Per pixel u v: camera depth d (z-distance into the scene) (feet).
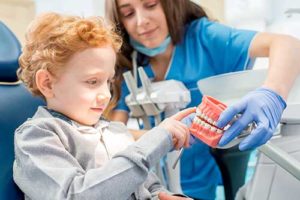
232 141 2.15
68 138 2.12
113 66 2.23
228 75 2.66
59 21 2.23
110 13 3.62
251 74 2.60
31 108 2.58
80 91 2.11
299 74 2.57
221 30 3.65
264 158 2.42
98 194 1.72
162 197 2.23
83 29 2.13
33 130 2.00
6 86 2.57
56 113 2.21
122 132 2.53
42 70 2.14
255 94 2.27
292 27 4.68
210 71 3.72
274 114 2.22
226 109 2.08
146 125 3.29
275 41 2.95
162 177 3.05
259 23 5.20
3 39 2.60
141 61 3.90
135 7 3.45
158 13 3.52
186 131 2.09
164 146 1.93
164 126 2.03
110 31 2.37
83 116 2.19
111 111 3.76
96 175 1.77
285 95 2.40
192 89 3.70
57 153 1.93
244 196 2.69
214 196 4.02
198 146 3.81
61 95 2.16
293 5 5.08
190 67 3.74
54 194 1.76
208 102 2.12
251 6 5.23
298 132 2.44
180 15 3.72
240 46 3.42
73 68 2.09
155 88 3.06
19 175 1.98
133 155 1.81
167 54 3.87
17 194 2.24
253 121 2.15
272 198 2.40
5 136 2.35
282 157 2.12
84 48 2.08
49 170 1.83
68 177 1.77
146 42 3.59
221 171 3.62
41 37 2.18
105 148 2.26
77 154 2.11
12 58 2.56
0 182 2.20
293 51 2.67
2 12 5.28
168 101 2.96
